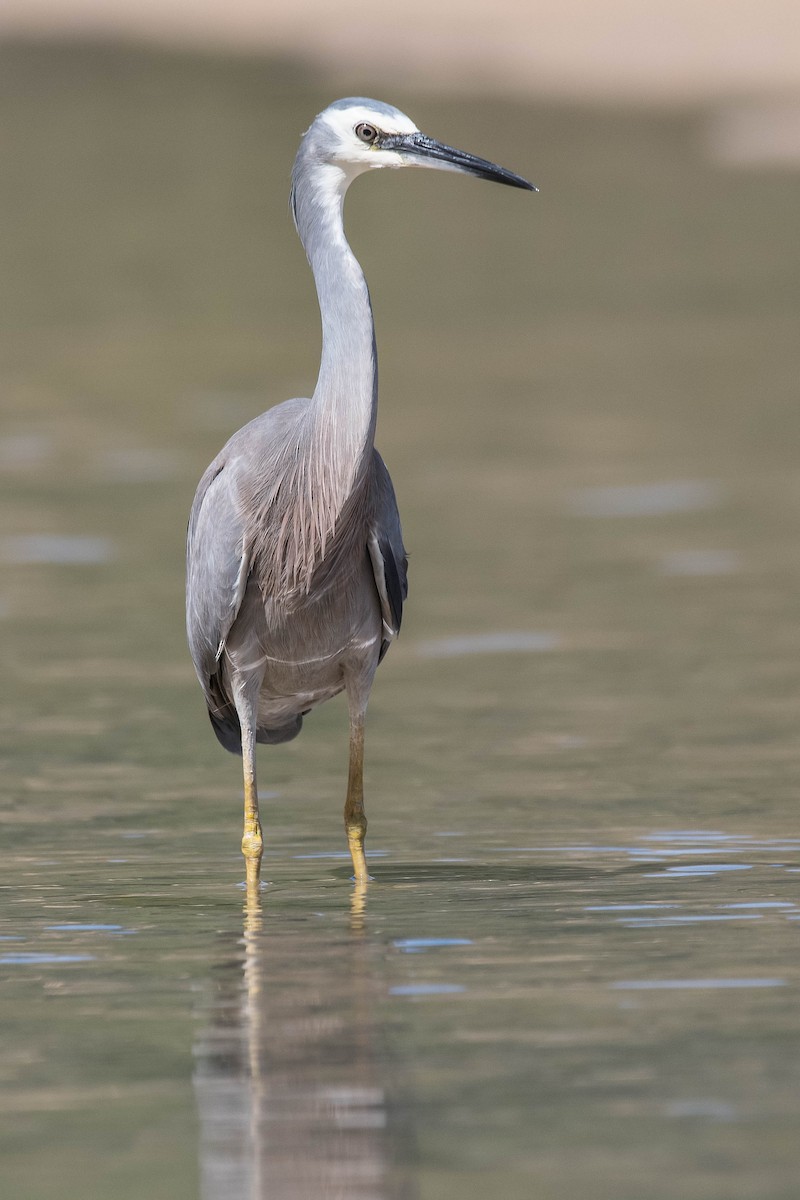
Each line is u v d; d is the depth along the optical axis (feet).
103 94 221.46
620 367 92.27
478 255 131.95
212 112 206.80
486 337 102.01
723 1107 20.39
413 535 61.93
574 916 28.66
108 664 48.57
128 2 284.41
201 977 25.75
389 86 212.64
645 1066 21.67
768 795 36.45
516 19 239.30
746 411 81.30
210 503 33.96
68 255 135.44
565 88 203.51
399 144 32.99
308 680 34.58
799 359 92.89
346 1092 21.07
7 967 26.40
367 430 32.30
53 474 71.61
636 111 190.19
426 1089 21.09
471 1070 21.67
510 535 61.72
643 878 30.96
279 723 36.68
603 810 35.76
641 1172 18.81
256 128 196.34
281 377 92.12
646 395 85.35
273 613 33.55
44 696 45.62
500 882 31.07
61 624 52.31
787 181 154.71
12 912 29.58
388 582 33.94
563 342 99.66
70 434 79.36
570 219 144.46
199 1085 21.47
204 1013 24.08
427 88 209.46
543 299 114.21
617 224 140.97
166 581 57.11
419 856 33.14
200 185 166.71
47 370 95.09
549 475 70.33
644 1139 19.61
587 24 232.12
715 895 29.71
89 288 122.42
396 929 28.19
